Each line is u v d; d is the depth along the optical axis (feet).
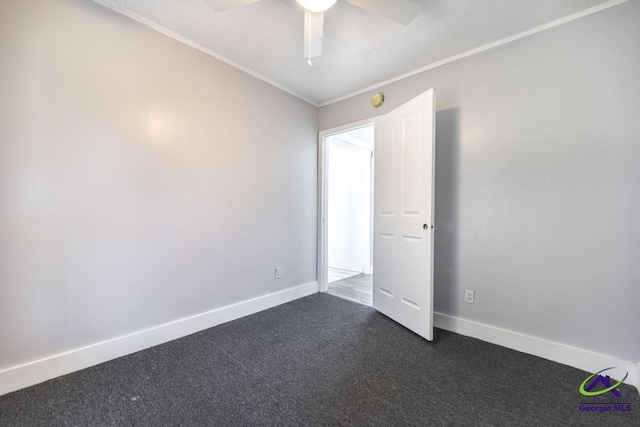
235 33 6.77
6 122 4.77
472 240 7.30
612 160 5.56
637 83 5.32
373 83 9.28
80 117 5.51
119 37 5.98
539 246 6.35
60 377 5.31
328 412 4.50
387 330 7.62
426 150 7.01
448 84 7.70
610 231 5.58
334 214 16.61
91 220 5.70
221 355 6.23
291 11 5.95
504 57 6.80
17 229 4.91
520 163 6.58
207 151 7.55
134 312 6.33
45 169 5.15
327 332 7.47
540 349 6.30
